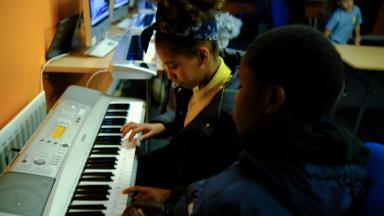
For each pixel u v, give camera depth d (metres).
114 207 1.03
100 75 3.01
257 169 0.63
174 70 1.13
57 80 2.06
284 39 0.62
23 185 0.96
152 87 3.36
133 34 2.61
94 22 2.08
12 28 1.43
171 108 1.88
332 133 0.65
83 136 1.29
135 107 1.63
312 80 0.61
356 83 4.36
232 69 1.25
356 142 0.70
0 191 0.93
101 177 1.15
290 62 0.61
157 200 1.13
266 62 0.62
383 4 5.50
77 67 1.89
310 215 0.62
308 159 0.64
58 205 0.96
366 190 0.75
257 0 4.56
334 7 4.03
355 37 4.36
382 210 0.72
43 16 1.83
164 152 1.54
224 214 0.62
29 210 0.90
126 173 1.19
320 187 0.62
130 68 1.88
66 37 2.01
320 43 0.62
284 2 4.02
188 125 1.22
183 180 1.26
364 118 3.50
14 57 1.46
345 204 0.66
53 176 1.02
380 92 4.16
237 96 0.69
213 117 1.15
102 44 2.24
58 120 1.30
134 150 1.33
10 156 1.30
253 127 0.67
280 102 0.62
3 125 1.37
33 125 1.53
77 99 1.48
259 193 0.61
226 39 1.27
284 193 0.61
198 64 1.11
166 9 1.01
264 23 4.43
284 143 0.64
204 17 1.03
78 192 1.07
